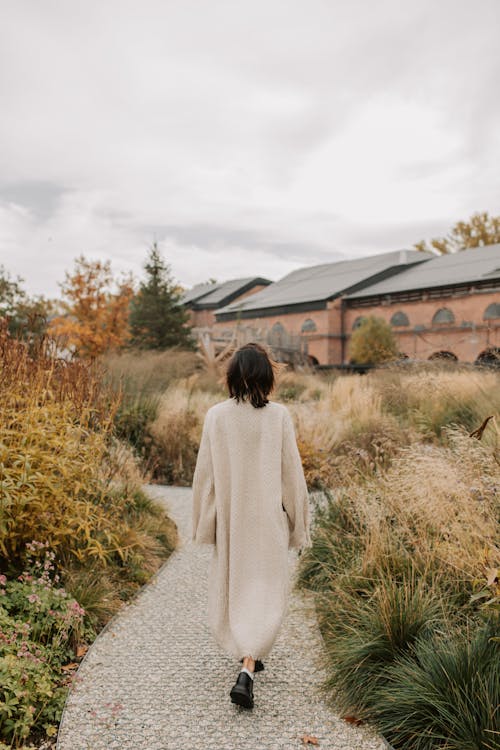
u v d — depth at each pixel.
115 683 2.49
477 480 3.46
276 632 2.28
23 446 3.16
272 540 2.37
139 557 3.86
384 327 34.03
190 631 3.06
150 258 28.09
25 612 2.71
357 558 3.38
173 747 2.04
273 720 2.23
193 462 7.34
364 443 6.22
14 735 2.02
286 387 13.77
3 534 2.88
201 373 13.42
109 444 5.20
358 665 2.42
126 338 22.55
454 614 2.70
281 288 62.50
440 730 2.04
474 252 46.16
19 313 9.55
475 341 29.08
